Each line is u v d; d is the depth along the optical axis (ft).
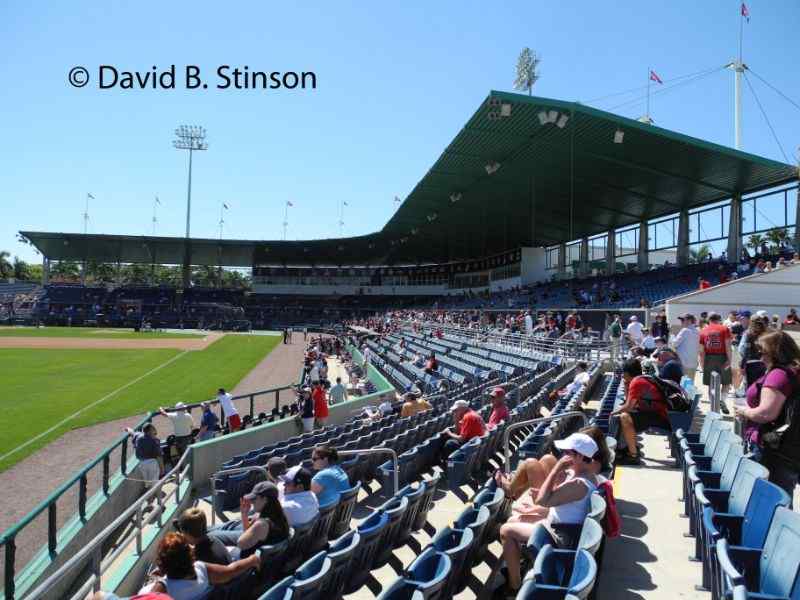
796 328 55.31
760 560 13.01
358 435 40.14
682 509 22.91
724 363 36.50
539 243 203.62
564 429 33.94
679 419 28.76
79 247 274.77
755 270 91.04
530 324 91.81
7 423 64.08
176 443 47.65
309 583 13.32
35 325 261.65
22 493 40.91
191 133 276.82
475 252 238.89
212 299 289.94
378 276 282.77
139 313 274.77
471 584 17.88
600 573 17.57
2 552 28.02
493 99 78.95
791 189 102.78
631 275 136.98
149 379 101.76
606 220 151.23
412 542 20.98
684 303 71.56
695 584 17.20
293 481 20.35
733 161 92.48
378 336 169.48
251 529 18.21
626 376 29.76
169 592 15.23
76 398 81.20
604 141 92.48
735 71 112.68
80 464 47.98
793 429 16.25
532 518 17.97
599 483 17.30
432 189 134.41
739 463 16.94
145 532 28.22
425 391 72.95
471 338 115.85
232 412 52.29
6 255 443.32
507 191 132.98
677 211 132.26
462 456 26.96
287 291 289.94
